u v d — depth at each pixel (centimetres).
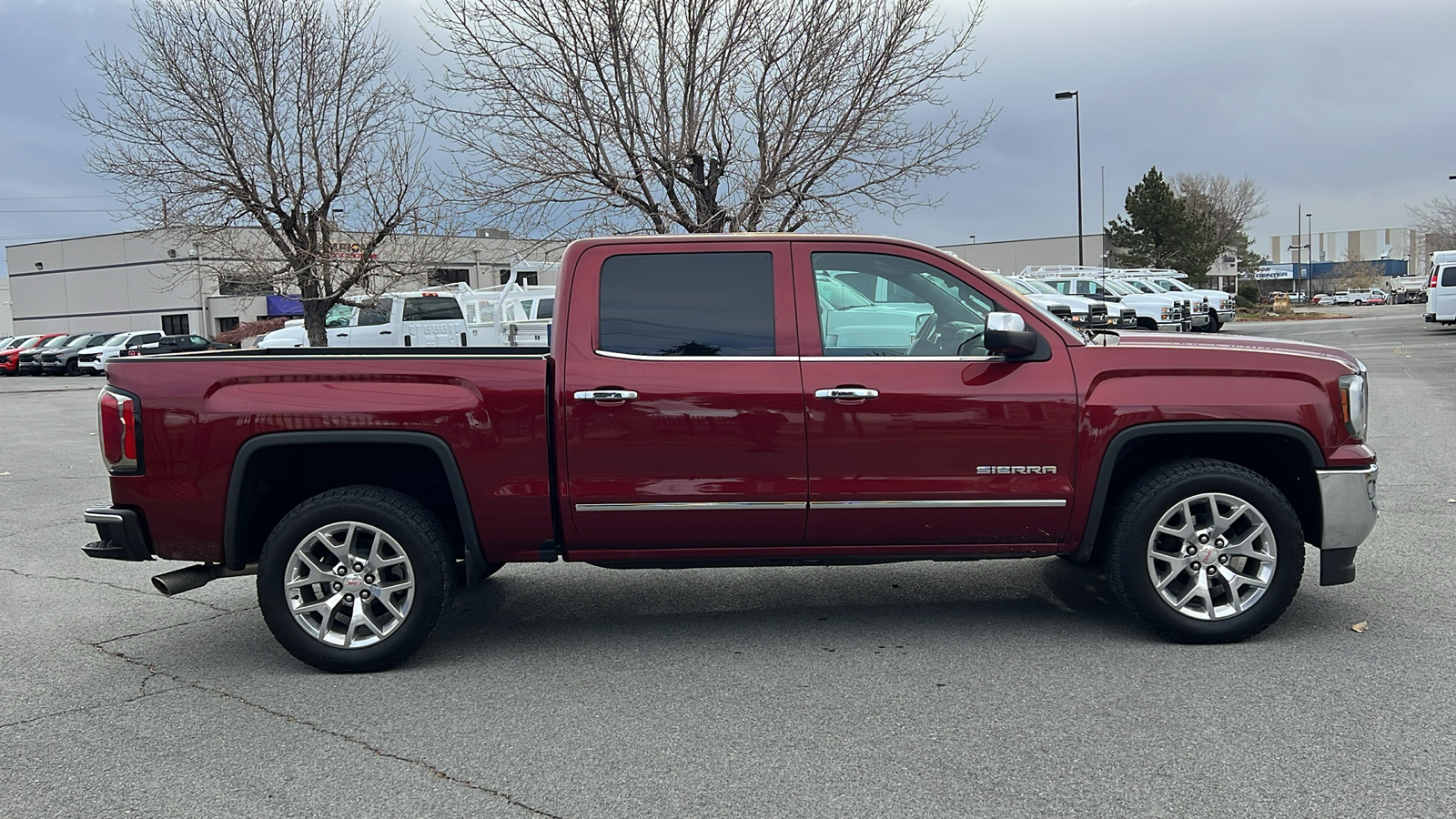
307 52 1980
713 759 341
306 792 324
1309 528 452
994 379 435
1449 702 372
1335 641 443
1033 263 6544
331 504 430
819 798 311
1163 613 440
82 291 5453
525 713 387
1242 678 401
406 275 2145
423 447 437
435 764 343
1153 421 432
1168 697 384
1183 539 439
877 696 394
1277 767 323
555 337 441
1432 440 1007
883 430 433
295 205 2017
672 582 585
